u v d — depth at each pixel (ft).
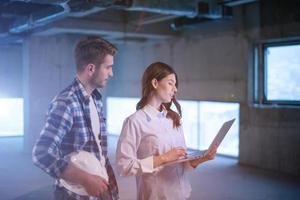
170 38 22.99
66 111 4.14
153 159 4.83
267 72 17.65
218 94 19.99
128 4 12.84
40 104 21.83
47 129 4.04
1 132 29.01
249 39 18.01
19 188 13.92
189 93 21.99
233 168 17.54
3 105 28.86
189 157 4.84
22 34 21.08
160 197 5.10
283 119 16.57
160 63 5.28
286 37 16.26
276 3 16.62
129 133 5.05
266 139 17.37
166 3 13.97
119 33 20.39
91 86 4.50
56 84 22.34
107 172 4.77
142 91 5.36
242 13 18.29
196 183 14.70
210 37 20.27
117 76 28.76
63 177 3.98
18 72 28.96
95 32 19.94
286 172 16.51
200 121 21.93
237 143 19.74
